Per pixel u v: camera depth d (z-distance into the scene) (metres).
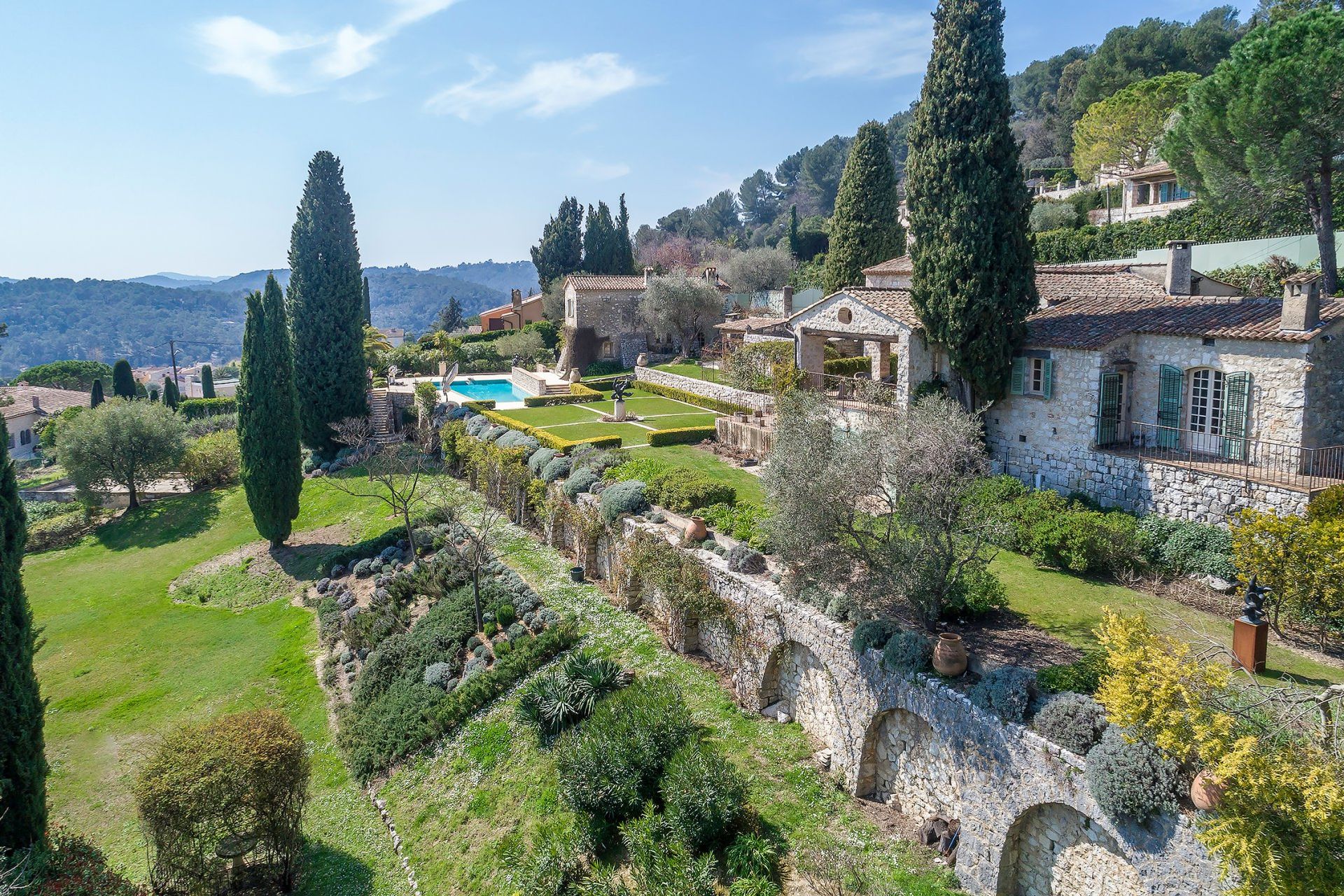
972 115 23.98
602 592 25.45
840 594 17.64
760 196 149.50
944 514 16.27
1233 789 9.80
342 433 47.16
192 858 16.67
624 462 30.62
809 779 16.86
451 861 17.25
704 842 14.91
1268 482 17.95
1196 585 18.02
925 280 25.06
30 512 45.09
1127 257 43.34
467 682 22.52
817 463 17.30
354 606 30.09
